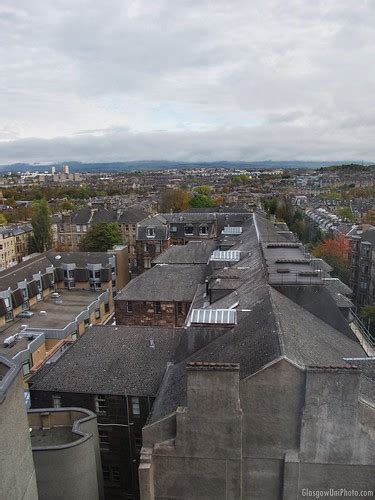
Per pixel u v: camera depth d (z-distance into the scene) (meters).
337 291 45.22
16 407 17.06
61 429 27.30
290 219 138.25
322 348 24.02
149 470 20.20
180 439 20.27
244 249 55.25
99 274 73.81
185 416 20.02
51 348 54.69
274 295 29.89
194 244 69.69
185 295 54.47
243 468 20.44
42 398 32.69
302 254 43.97
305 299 32.72
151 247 97.62
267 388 19.56
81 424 26.09
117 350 35.03
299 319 27.30
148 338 35.81
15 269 67.50
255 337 23.88
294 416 19.64
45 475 23.84
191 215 104.94
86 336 36.84
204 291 49.94
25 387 46.47
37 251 117.75
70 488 24.12
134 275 99.44
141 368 33.19
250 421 19.97
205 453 20.25
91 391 32.00
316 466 19.77
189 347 30.30
